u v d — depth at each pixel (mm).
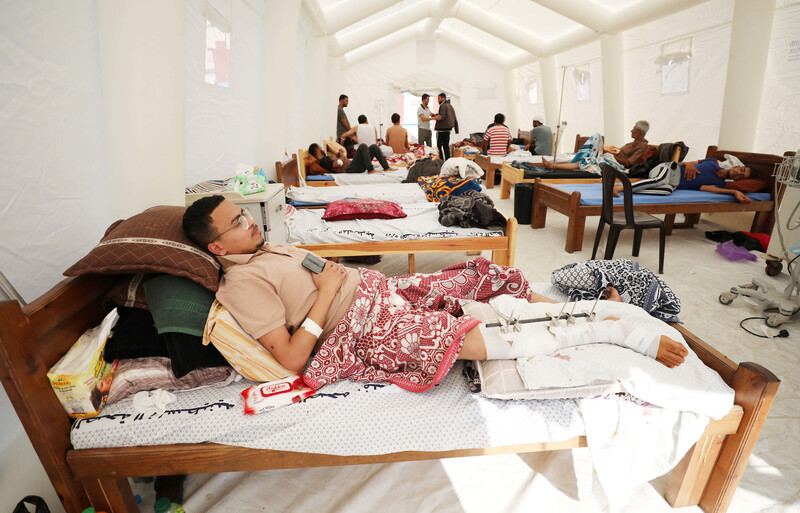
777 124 4887
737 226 5105
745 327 2861
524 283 1989
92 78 1959
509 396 1446
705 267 3961
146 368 1483
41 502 1324
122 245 1474
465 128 13430
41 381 1249
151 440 1356
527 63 11031
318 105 7738
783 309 2918
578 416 1446
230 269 1540
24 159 1680
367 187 5066
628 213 3816
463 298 2006
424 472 1756
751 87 4961
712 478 1521
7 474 1444
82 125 1942
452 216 3461
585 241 4883
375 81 12703
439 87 12922
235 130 4293
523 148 9602
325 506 1617
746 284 3320
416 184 5270
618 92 7449
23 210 1694
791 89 4664
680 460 1522
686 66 6230
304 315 1609
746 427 1375
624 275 2029
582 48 8758
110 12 1887
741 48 4898
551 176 5973
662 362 1509
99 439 1342
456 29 11656
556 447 1467
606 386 1424
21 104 1647
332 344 1579
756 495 1629
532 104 11820
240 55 4094
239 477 1747
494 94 13125
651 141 7375
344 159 7266
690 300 3283
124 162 2100
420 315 1645
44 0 1688
